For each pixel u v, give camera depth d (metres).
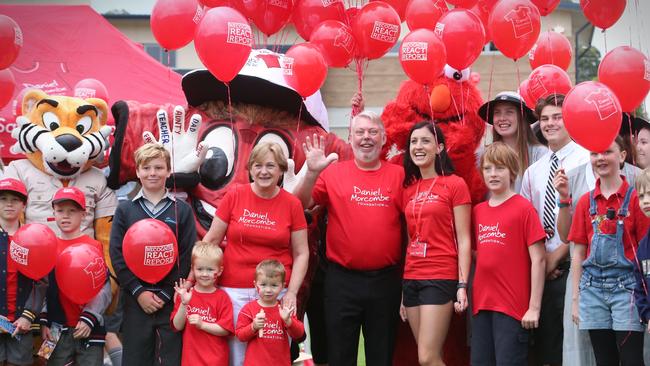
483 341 5.81
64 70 11.54
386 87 16.44
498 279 5.77
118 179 6.56
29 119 6.61
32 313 5.70
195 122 6.27
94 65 11.71
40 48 11.69
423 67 6.07
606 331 5.41
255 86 6.47
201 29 5.75
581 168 5.95
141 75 11.73
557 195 6.16
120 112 6.58
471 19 6.19
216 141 6.52
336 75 16.50
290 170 6.34
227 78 5.91
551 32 7.36
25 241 5.53
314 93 6.52
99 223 6.54
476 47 6.20
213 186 6.42
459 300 5.78
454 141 6.55
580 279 5.55
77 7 12.05
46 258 5.58
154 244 5.45
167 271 5.57
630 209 5.39
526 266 5.79
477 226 5.93
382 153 6.92
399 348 6.89
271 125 6.63
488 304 5.78
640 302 5.20
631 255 5.34
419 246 5.94
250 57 6.55
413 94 6.79
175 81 11.93
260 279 5.56
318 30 6.33
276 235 5.75
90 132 6.66
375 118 6.18
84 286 5.65
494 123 6.73
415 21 6.65
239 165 6.46
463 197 5.96
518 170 5.94
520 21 6.21
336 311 6.08
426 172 6.07
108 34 11.97
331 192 6.16
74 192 5.97
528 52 6.91
